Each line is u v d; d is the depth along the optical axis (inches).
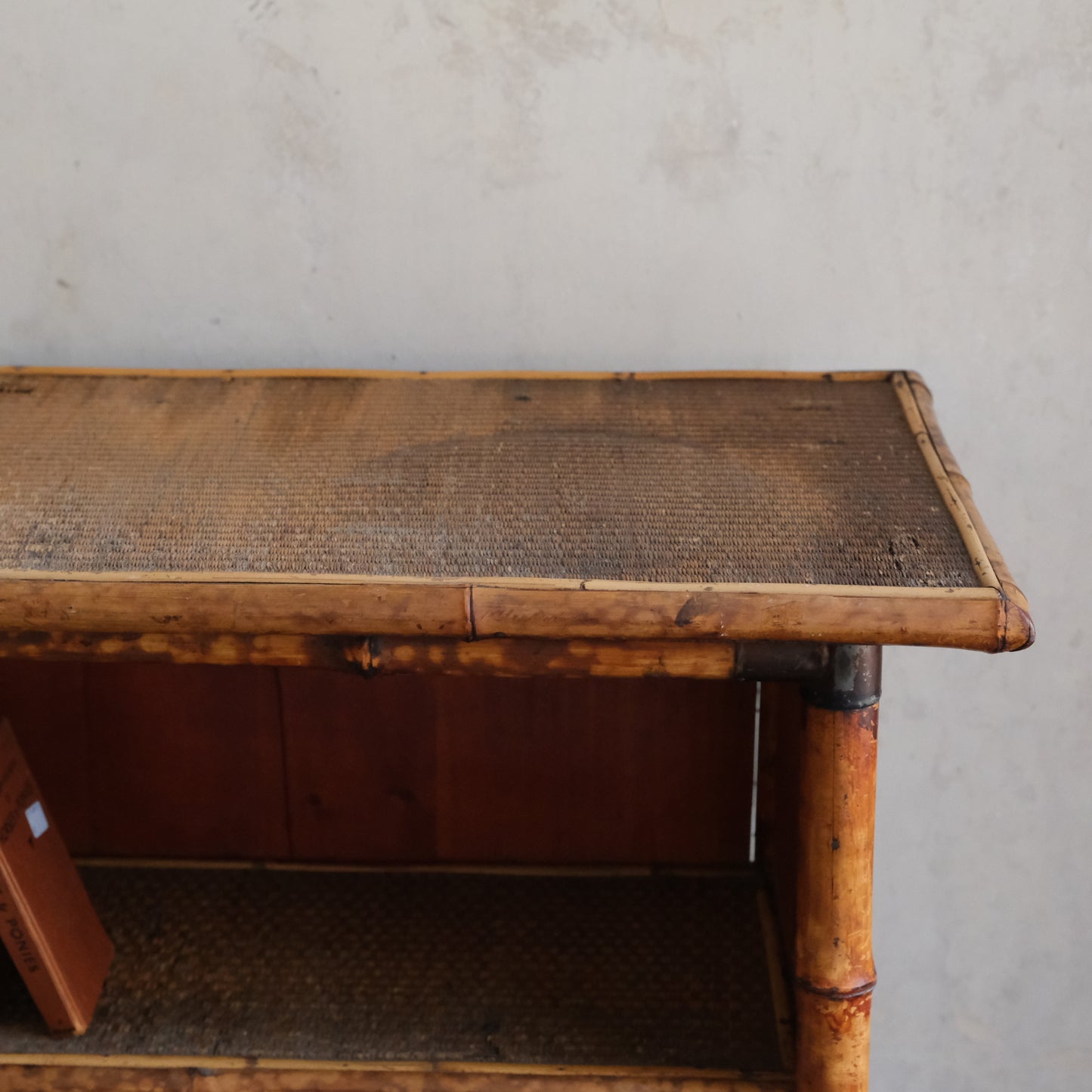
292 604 31.4
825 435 39.3
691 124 46.0
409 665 33.1
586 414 41.3
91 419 41.2
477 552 33.0
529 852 50.7
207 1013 41.5
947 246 47.4
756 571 31.9
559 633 31.2
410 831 50.7
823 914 34.9
